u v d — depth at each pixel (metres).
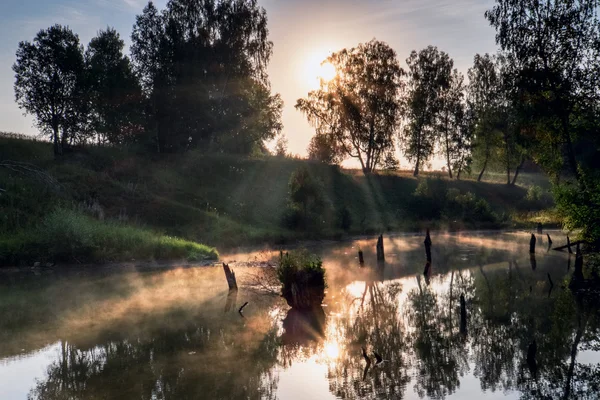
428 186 55.12
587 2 25.94
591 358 10.24
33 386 8.66
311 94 59.22
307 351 10.66
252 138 53.03
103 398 8.06
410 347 10.96
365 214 46.41
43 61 35.72
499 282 19.05
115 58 49.59
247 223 35.59
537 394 8.27
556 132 27.80
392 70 58.16
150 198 34.22
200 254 24.45
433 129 64.00
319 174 50.62
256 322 13.08
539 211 52.62
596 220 19.80
